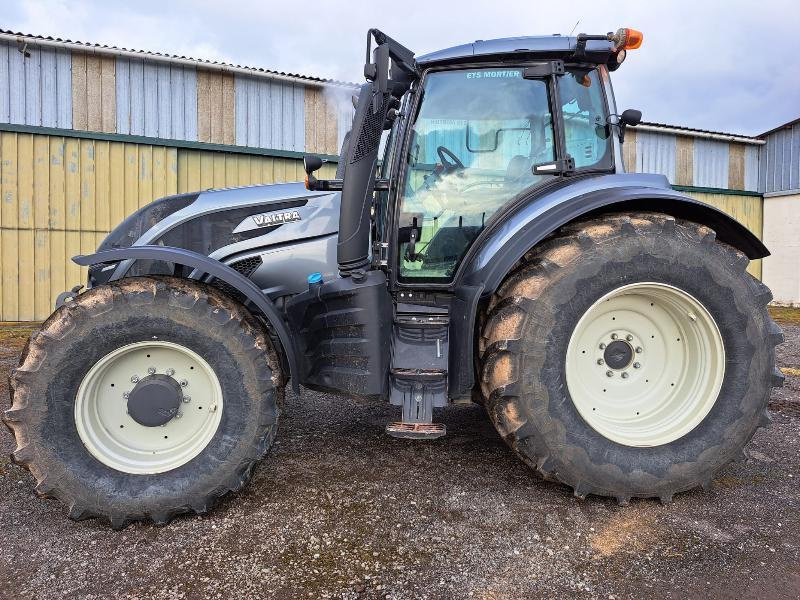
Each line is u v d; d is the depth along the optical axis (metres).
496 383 2.37
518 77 2.72
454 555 1.97
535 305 2.32
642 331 2.56
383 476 2.66
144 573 1.86
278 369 2.45
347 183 2.50
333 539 2.07
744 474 2.72
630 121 2.75
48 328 2.17
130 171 9.11
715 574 1.88
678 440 2.41
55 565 1.91
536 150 2.74
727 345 2.42
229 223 2.91
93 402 2.26
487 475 2.68
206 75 9.46
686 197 2.44
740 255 2.46
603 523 2.22
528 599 1.73
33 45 8.47
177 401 2.30
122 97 9.00
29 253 8.70
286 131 10.05
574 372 2.43
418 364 2.47
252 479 2.62
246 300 2.87
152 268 2.88
